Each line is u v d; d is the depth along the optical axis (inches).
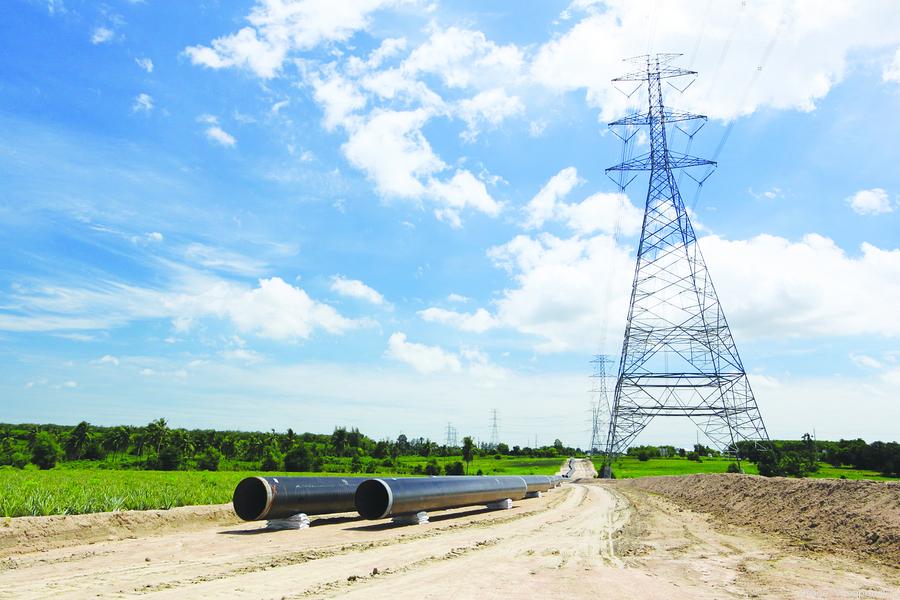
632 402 3056.1
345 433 6235.2
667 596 476.1
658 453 7091.5
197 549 717.3
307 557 654.5
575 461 7224.4
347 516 1197.7
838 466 3449.8
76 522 816.3
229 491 1539.1
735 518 1157.1
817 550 723.4
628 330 3065.9
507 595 469.7
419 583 511.2
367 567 591.2
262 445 5536.4
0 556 651.5
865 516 792.3
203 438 5698.8
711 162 2837.1
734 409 2861.7
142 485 1569.9
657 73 3061.0
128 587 482.3
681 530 994.7
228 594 455.2
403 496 1005.8
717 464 5049.2
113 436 5457.7
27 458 4315.9
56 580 514.3
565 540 852.6
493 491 1369.3
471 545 775.7
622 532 965.2
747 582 538.0
